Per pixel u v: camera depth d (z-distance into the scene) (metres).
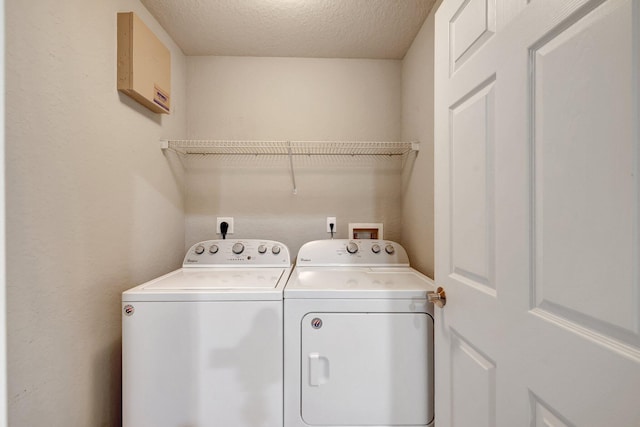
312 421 1.10
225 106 1.91
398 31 1.64
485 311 0.78
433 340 1.12
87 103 1.03
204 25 1.59
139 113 1.37
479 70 0.80
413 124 1.72
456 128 0.94
